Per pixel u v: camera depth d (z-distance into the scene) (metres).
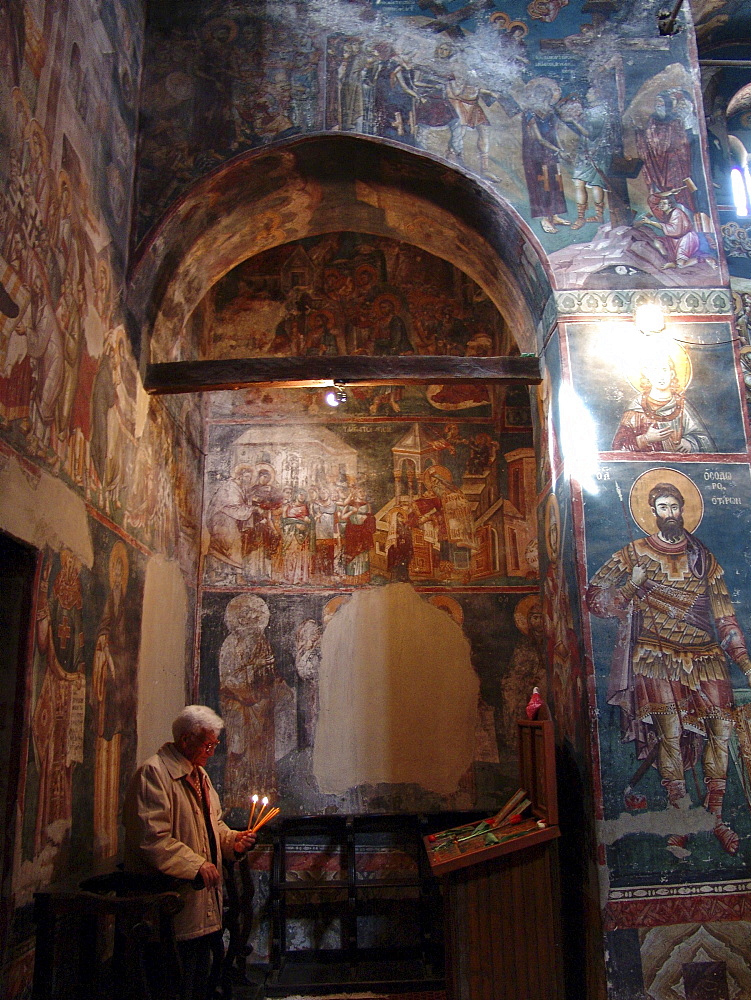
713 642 6.84
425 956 8.83
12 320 4.90
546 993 6.11
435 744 10.01
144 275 7.66
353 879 9.09
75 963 5.50
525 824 6.62
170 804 5.31
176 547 9.29
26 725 5.02
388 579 10.45
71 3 6.16
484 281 9.32
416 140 8.12
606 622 6.86
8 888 4.72
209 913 5.27
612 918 6.30
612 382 7.39
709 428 7.31
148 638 8.06
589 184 7.97
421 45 8.42
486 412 10.98
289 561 10.48
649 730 6.65
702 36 9.70
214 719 5.68
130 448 7.52
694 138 8.09
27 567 5.22
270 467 10.76
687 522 7.09
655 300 7.60
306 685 10.15
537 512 8.49
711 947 6.30
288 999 8.12
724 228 9.26
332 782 9.89
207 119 8.12
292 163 8.28
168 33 8.38
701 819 6.50
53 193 5.68
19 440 5.01
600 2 8.53
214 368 8.07
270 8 8.49
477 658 10.26
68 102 6.05
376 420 10.94
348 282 11.27
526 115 8.22
